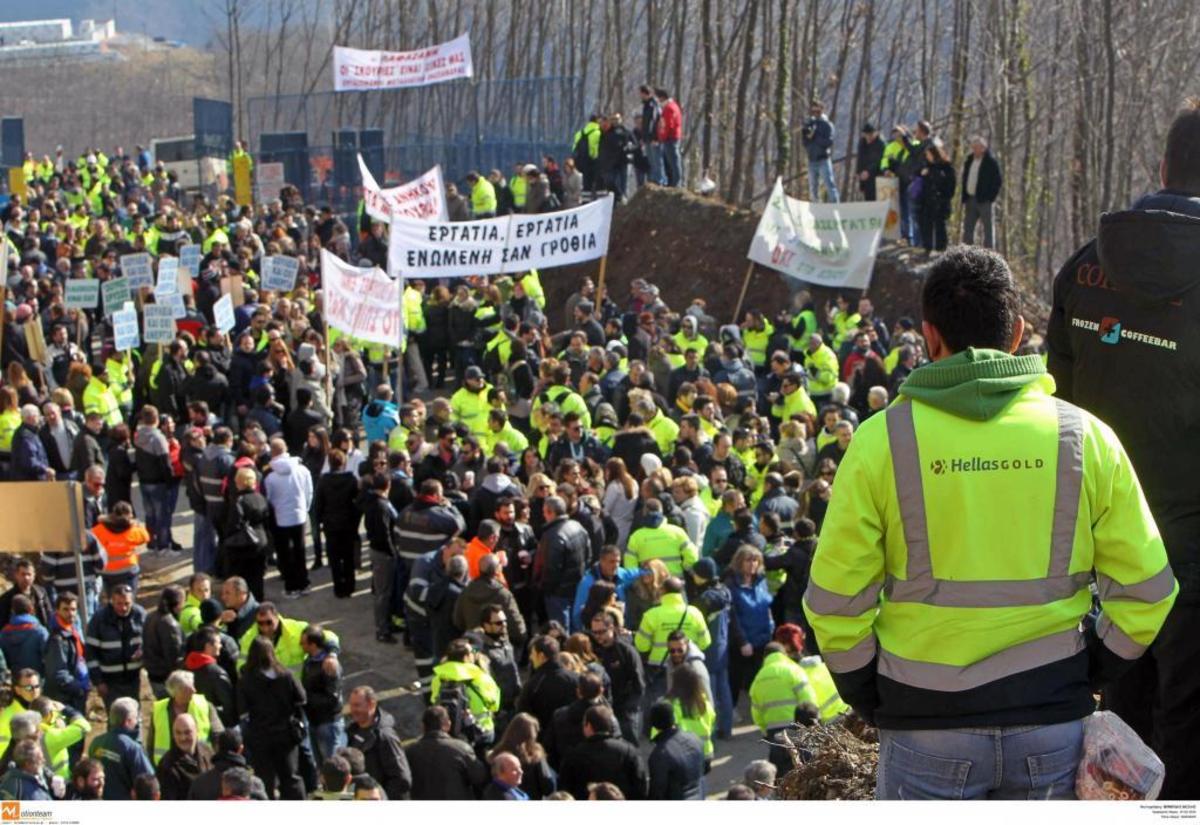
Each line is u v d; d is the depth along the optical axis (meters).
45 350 22.38
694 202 30.08
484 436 18.45
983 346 2.99
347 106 46.84
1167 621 3.67
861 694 3.02
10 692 10.90
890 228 26.88
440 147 38.12
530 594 14.64
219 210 34.62
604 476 16.56
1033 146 36.84
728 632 13.58
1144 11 33.84
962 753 2.90
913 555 2.93
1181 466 3.56
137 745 10.60
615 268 30.39
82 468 17.72
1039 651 2.89
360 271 19.34
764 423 17.42
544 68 56.84
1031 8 38.84
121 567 15.22
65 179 42.91
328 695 12.23
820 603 2.98
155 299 23.25
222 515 16.34
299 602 17.03
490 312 24.31
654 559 13.54
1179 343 3.48
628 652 12.14
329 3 74.06
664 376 21.03
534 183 30.09
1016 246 36.91
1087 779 2.88
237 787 9.52
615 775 10.34
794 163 42.38
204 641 12.07
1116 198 34.56
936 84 42.75
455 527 14.74
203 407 17.73
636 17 47.88
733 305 28.50
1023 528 2.88
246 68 79.31
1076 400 3.74
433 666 14.08
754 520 14.44
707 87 36.06
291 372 19.97
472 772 10.53
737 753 13.39
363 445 21.77
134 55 104.00
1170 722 3.76
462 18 57.62
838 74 41.25
